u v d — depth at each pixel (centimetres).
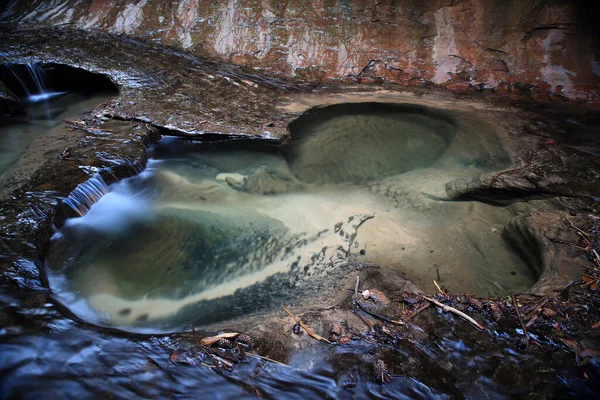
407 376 282
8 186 447
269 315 332
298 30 806
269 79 760
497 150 569
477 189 489
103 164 492
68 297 354
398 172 555
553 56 730
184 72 738
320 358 291
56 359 282
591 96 696
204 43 829
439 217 479
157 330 328
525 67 738
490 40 756
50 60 721
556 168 512
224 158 573
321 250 430
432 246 439
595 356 298
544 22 734
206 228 458
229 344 297
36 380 268
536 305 339
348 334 309
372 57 784
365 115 664
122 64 736
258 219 475
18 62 707
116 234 441
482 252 433
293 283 387
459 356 298
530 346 307
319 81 768
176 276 394
